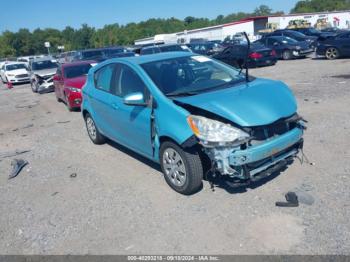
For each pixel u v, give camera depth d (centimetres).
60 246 373
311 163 491
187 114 401
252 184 448
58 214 439
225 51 1850
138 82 489
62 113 1105
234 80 493
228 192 435
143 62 511
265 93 425
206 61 535
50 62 1873
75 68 1205
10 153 722
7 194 518
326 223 355
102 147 681
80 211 438
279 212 382
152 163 562
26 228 416
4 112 1269
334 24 5294
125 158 602
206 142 382
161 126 429
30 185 540
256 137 390
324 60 1800
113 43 10188
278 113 396
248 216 382
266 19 5653
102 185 504
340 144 553
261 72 1598
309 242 332
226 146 377
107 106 568
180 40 4134
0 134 918
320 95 920
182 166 429
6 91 2095
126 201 447
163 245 353
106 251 355
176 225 382
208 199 425
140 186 484
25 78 2375
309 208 384
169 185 466
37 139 813
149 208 423
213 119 391
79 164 603
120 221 404
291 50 2022
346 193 405
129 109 500
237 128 380
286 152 432
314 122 682
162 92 449
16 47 10812
